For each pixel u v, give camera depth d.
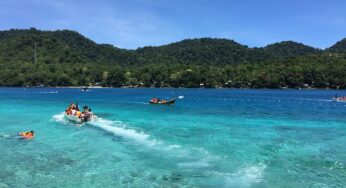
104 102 67.62
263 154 20.59
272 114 44.59
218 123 34.59
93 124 33.03
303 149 21.98
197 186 14.86
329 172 16.88
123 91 133.25
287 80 155.62
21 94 99.75
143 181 15.53
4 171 17.03
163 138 25.66
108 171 17.06
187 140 24.89
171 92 125.44
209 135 27.12
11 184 15.13
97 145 23.09
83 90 137.25
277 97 91.38
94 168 17.58
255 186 14.84
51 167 17.75
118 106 57.22
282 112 47.53
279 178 15.92
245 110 50.34
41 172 16.88
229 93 118.56
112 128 30.48
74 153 20.81
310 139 25.61
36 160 19.16
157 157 19.86
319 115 43.69
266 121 36.81
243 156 20.09
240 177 16.08
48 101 69.50
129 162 18.75
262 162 18.75
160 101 62.25
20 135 26.59
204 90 150.12
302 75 154.75
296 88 156.25
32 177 16.09
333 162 18.70
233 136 26.72
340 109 53.19
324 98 86.31
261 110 50.81
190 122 35.22
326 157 19.86
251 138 25.88
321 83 152.12
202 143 23.81
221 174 16.53
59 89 149.00
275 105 61.75
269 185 14.97
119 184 15.13
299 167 17.77
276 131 29.53
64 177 16.09
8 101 68.62
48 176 16.25
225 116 41.59
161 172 16.89
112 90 144.62
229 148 22.22
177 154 20.56
